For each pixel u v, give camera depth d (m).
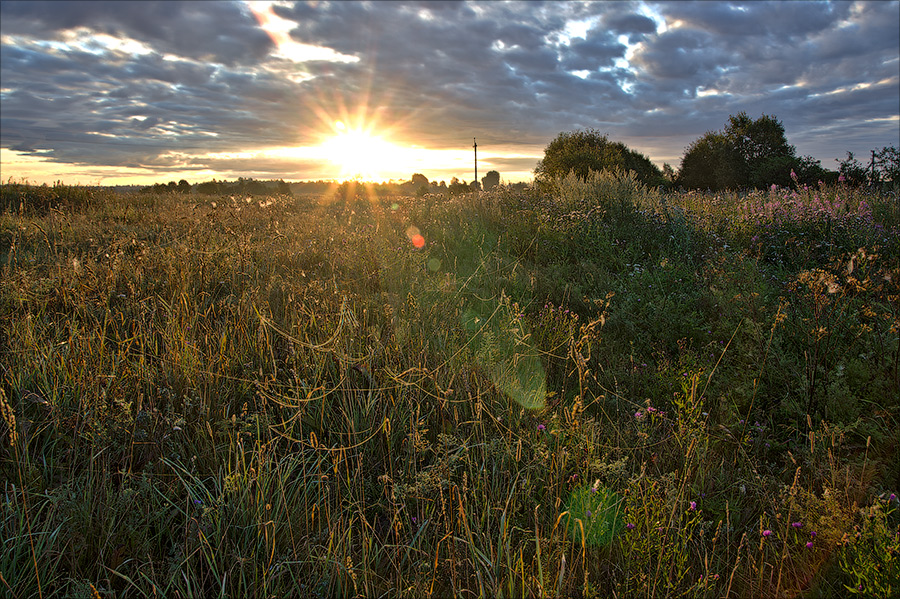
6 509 2.28
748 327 4.08
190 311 4.44
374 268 6.27
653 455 2.89
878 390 3.37
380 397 3.30
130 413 2.84
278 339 4.07
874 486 2.65
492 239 8.45
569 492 2.67
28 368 3.34
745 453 2.97
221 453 2.88
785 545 2.14
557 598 1.92
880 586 2.02
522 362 3.93
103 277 5.09
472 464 2.87
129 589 2.13
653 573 2.16
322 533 2.37
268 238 7.52
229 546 2.30
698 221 8.77
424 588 2.07
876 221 8.55
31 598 2.02
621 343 4.63
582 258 7.48
